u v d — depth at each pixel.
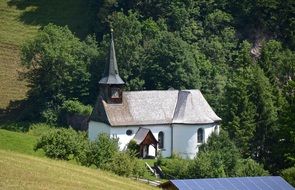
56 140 198.62
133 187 163.88
